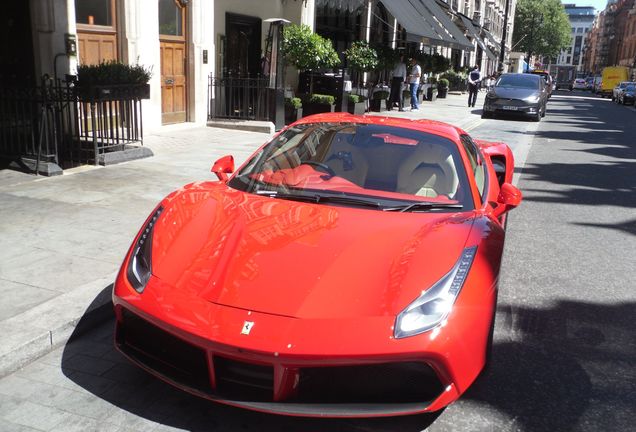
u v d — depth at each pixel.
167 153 9.22
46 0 8.33
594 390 3.24
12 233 5.00
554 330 4.02
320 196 3.52
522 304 4.45
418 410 2.54
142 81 8.56
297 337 2.45
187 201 3.49
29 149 7.62
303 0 16.38
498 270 2.97
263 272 2.74
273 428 2.73
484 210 3.61
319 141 4.04
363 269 2.75
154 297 2.71
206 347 2.50
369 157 3.86
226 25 14.17
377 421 2.83
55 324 3.44
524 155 12.42
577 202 8.05
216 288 2.68
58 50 8.59
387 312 2.54
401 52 19.78
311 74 15.69
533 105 20.55
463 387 2.61
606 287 4.87
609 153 13.21
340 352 2.41
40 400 2.89
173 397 2.96
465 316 2.61
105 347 3.46
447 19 26.64
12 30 8.26
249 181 3.76
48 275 4.15
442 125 4.35
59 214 5.62
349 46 21.14
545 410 3.02
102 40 9.95
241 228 3.10
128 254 3.12
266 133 12.24
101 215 5.65
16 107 7.31
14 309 3.60
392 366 2.50
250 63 15.55
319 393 2.53
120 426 2.71
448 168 3.77
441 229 3.13
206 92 12.79
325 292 2.62
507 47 77.50
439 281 2.70
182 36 12.13
